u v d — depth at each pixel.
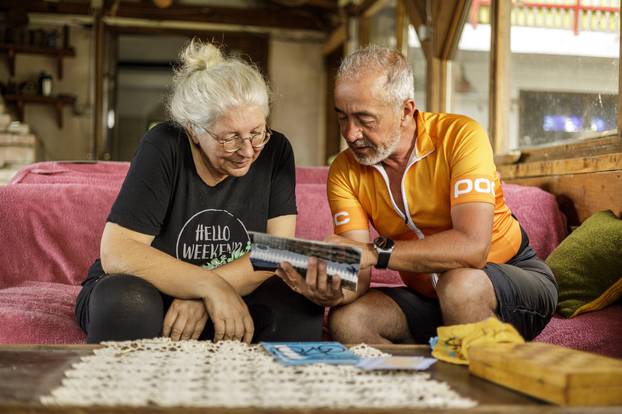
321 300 1.62
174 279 1.63
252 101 1.62
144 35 9.76
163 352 1.34
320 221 2.76
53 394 1.02
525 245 2.04
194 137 1.74
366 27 8.38
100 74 9.33
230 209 1.84
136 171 1.74
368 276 1.87
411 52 6.59
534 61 3.90
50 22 9.48
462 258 1.68
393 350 1.47
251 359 1.29
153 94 14.22
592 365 1.08
